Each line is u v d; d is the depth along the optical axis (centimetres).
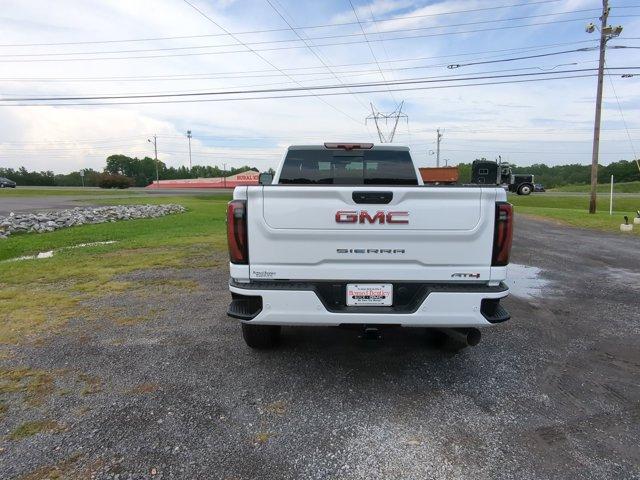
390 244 316
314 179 534
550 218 1948
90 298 588
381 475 243
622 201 3462
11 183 5872
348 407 314
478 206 312
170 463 251
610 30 2092
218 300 582
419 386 347
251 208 317
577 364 391
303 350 417
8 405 311
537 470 247
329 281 321
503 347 430
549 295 634
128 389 336
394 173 532
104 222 1619
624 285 695
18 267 782
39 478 237
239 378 357
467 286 321
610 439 277
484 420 298
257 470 246
